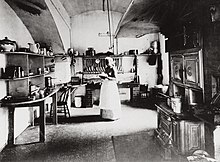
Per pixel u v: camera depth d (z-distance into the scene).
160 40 10.11
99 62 10.22
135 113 7.84
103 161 4.07
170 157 3.96
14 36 5.90
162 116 4.61
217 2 2.95
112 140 5.16
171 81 4.79
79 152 4.50
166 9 4.04
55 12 7.02
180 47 4.24
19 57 5.24
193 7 3.60
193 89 3.86
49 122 6.95
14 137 5.40
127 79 10.45
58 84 8.88
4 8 5.27
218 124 2.77
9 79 4.76
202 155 3.25
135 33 5.14
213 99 3.13
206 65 3.38
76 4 8.72
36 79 6.75
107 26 10.26
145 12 4.07
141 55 10.15
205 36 3.38
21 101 4.90
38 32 7.39
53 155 4.38
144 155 4.26
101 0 8.60
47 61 8.84
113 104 7.05
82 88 10.13
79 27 10.23
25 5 5.86
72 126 6.43
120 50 10.35
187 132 3.61
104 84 7.23
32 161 4.12
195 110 3.25
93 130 5.98
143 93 10.02
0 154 4.50
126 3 8.45
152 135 5.38
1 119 4.82
